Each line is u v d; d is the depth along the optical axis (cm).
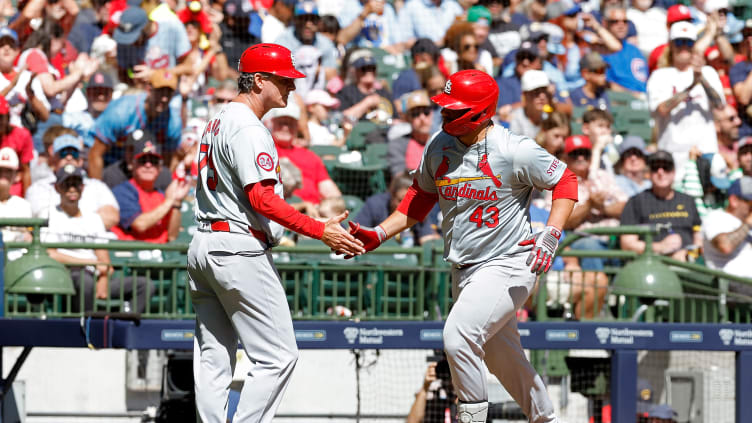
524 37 3641
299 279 2488
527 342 2295
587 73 3675
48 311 2431
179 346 2122
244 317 1501
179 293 2498
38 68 3112
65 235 2397
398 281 2492
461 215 1566
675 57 3431
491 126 1541
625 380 2303
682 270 2905
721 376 3041
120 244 2344
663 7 4022
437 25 3903
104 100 3164
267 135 1470
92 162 3019
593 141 3178
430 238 2839
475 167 1533
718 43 3631
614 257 2605
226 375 1553
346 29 3806
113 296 2481
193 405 2339
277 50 1512
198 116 3328
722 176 3253
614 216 3105
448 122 1509
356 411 2961
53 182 2881
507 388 1669
